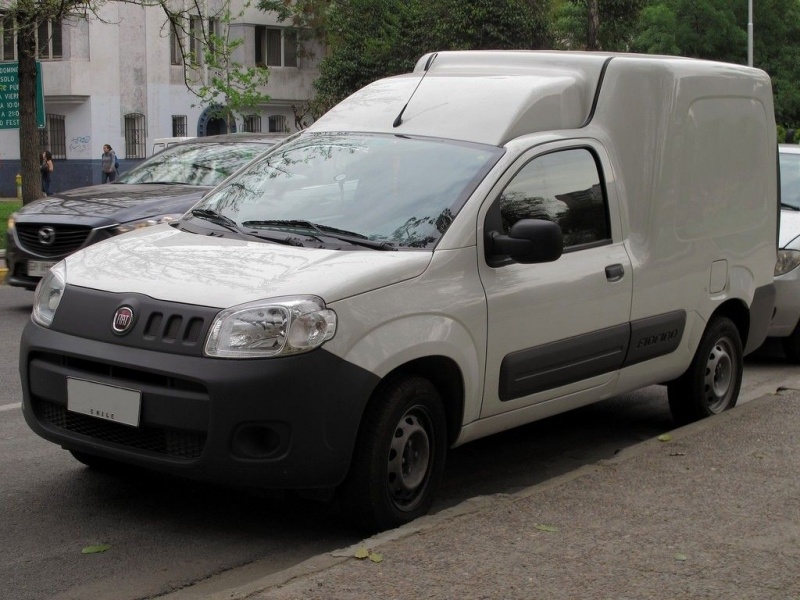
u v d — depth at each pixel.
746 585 4.28
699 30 44.69
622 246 6.53
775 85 45.97
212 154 12.80
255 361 4.79
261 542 5.26
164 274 5.21
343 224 5.70
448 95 6.44
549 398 6.09
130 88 42.31
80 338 5.18
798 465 5.89
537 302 5.84
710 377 7.49
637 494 5.37
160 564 4.97
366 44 44.94
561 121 6.44
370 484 5.07
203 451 4.84
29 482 6.09
